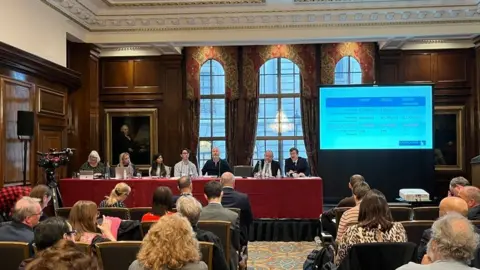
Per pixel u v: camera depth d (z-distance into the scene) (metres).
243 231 4.89
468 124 10.20
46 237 2.33
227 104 10.65
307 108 10.56
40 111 6.86
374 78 10.44
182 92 10.70
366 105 8.41
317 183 6.63
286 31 8.72
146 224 3.39
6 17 5.96
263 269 5.18
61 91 7.75
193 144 10.60
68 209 4.40
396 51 10.27
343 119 8.45
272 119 10.84
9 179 5.93
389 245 2.60
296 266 5.31
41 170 6.82
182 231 2.09
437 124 10.28
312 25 8.65
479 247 2.41
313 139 10.52
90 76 9.00
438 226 2.05
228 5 8.32
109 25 8.80
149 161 10.60
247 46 10.66
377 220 2.91
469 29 8.47
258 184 6.68
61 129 7.71
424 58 10.31
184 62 10.74
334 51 10.54
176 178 7.00
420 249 2.90
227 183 5.02
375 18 8.51
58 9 7.43
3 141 5.79
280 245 6.42
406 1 8.11
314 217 6.60
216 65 10.80
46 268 1.21
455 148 10.20
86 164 7.72
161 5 8.30
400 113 8.38
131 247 2.57
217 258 2.73
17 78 6.21
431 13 8.35
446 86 10.23
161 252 2.02
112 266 2.59
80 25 8.44
